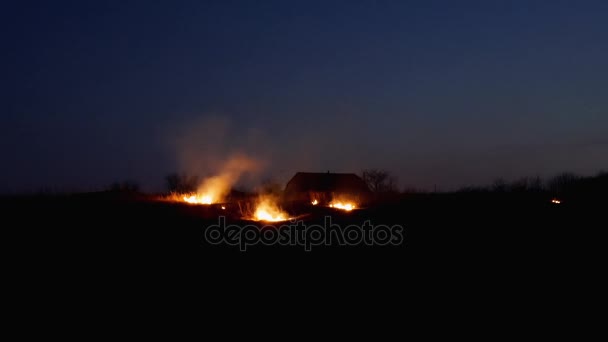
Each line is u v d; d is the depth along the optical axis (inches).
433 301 422.9
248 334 344.8
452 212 847.1
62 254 499.2
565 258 573.9
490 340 343.6
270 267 503.2
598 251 608.4
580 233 706.8
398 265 530.3
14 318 356.5
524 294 445.1
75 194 873.5
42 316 362.0
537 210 883.4
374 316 385.4
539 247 625.6
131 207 709.9
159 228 610.5
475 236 674.8
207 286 441.4
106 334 336.5
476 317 386.9
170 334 339.6
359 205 993.5
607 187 1219.9
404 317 384.5
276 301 413.4
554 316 390.9
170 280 450.6
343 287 454.6
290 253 550.9
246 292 432.1
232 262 510.9
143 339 330.0
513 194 1230.9
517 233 698.8
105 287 425.1
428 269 519.5
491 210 879.1
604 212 858.8
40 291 408.2
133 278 450.0
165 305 393.4
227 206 773.9
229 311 386.9
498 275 504.1
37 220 611.2
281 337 341.4
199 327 353.7
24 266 460.1
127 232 586.6
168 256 515.5
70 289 416.2
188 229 613.9
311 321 372.2
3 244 513.3
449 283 474.6
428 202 1016.2
